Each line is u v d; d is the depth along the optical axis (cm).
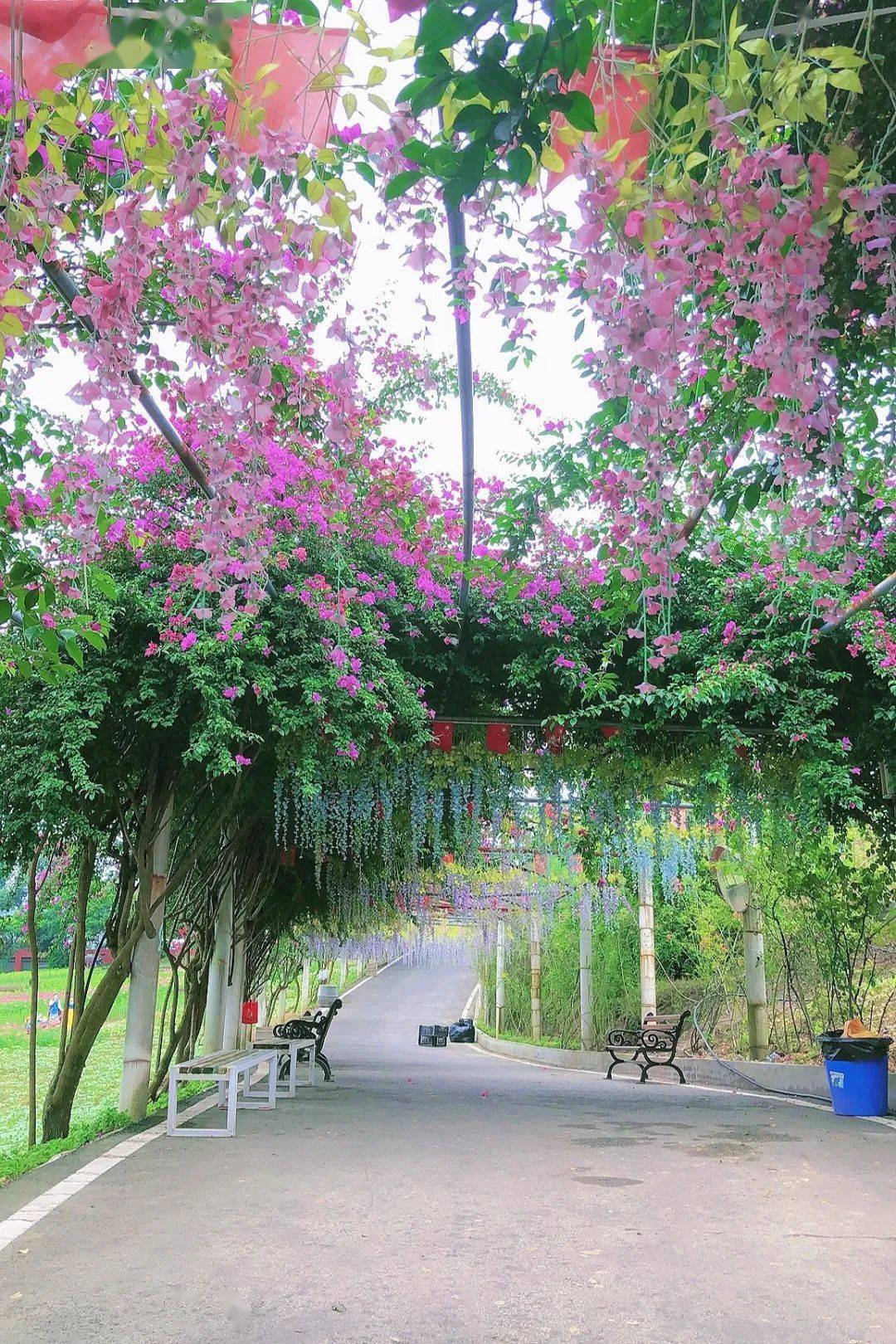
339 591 670
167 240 249
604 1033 1712
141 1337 296
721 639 777
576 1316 315
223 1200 473
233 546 346
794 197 216
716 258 225
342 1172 545
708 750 838
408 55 202
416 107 201
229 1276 356
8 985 3969
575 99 192
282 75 216
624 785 862
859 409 360
